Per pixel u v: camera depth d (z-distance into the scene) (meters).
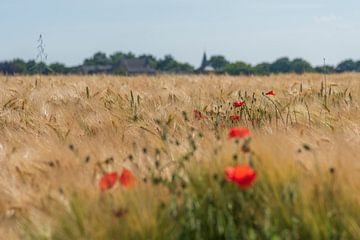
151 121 10.78
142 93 15.96
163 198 5.66
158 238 5.14
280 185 5.43
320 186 5.43
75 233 5.17
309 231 5.09
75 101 13.84
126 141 9.09
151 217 5.16
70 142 9.34
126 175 5.66
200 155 6.69
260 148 6.04
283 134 7.45
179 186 5.85
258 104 12.73
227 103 13.70
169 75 28.58
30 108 13.05
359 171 5.59
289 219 5.14
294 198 5.16
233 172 5.24
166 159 7.40
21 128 10.88
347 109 11.48
